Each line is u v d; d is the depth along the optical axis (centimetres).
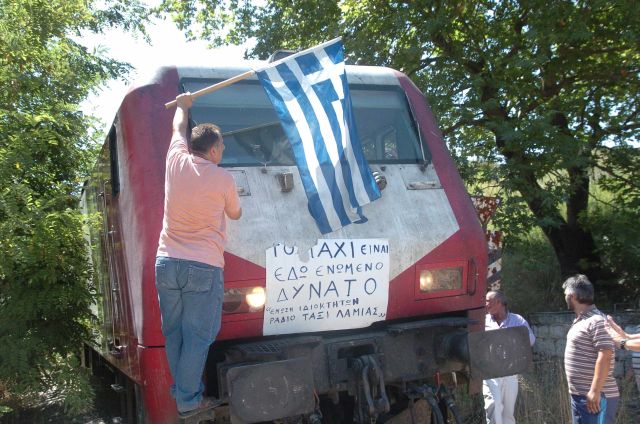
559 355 775
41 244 607
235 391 400
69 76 734
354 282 468
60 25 750
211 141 404
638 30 926
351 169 471
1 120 637
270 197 470
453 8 951
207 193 389
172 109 487
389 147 536
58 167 745
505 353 485
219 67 515
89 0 914
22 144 620
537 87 976
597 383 475
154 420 440
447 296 502
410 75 1032
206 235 395
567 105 969
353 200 470
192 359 392
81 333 677
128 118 486
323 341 462
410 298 488
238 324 443
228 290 438
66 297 635
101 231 618
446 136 977
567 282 509
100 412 736
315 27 1176
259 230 451
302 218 466
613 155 983
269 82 456
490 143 945
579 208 1022
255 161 487
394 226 486
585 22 904
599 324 485
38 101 698
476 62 998
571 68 973
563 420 627
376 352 471
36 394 659
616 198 984
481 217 835
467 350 473
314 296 458
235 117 500
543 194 870
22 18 706
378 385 456
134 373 475
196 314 391
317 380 455
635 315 791
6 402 679
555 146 862
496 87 939
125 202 491
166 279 391
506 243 892
